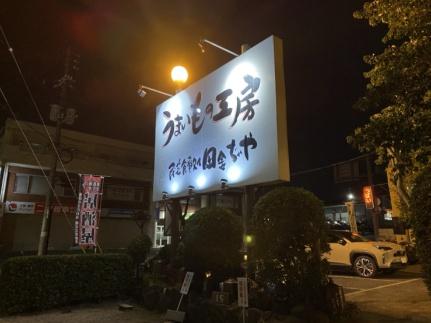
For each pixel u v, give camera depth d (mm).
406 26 4785
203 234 7324
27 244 27688
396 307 7273
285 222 5770
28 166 28359
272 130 7012
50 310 8117
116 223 32594
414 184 3592
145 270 10469
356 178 25266
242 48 8539
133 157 35594
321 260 5898
